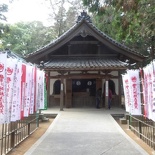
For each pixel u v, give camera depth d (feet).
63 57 59.21
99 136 26.94
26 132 28.58
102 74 54.49
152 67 18.81
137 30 32.60
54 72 57.52
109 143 23.48
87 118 40.42
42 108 32.83
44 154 19.45
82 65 50.62
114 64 51.34
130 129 33.50
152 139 23.66
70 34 55.77
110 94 54.34
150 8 27.50
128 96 29.53
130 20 33.19
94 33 55.77
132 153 19.79
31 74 25.03
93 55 59.06
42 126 36.40
